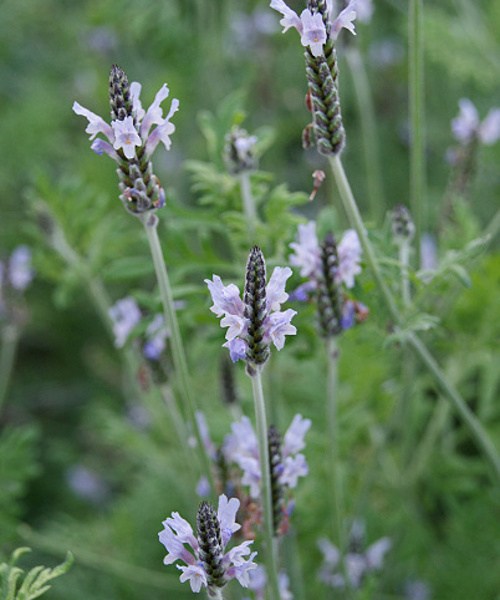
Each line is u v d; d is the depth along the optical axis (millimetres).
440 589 621
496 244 779
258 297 369
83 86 1031
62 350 939
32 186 908
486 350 580
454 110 928
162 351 511
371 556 573
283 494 424
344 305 464
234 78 883
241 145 497
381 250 486
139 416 783
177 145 896
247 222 500
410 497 624
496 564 614
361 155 937
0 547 586
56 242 591
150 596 658
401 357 597
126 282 883
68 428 908
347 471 604
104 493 849
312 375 605
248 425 441
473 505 615
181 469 658
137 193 412
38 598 658
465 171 592
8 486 571
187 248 512
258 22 881
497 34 787
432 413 689
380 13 984
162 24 737
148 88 916
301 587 509
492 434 646
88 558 618
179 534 368
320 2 402
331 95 415
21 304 642
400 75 946
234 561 367
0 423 913
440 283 491
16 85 1049
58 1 1055
